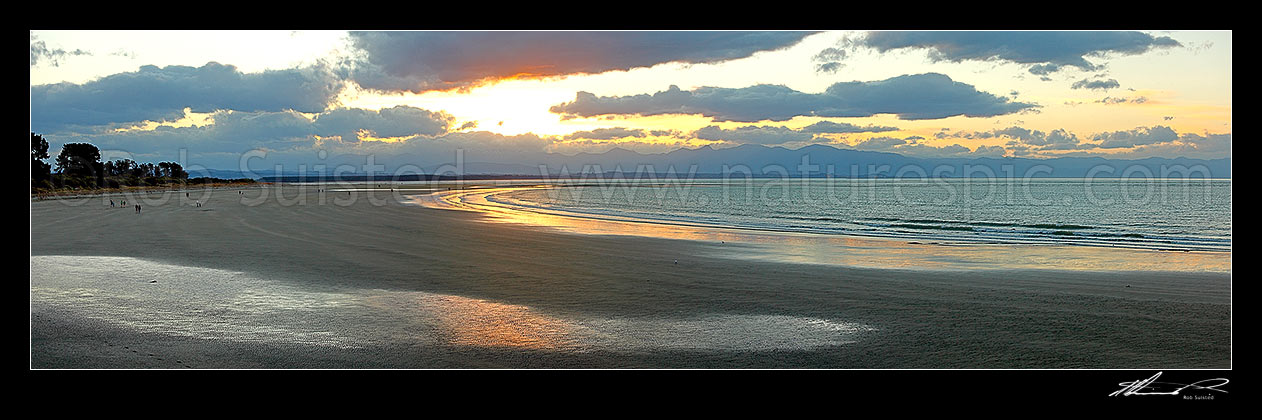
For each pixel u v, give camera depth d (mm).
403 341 9453
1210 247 23078
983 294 13117
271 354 8805
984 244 23734
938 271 16344
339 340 9477
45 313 11039
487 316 11047
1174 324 10461
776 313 11391
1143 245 23719
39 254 19094
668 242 23484
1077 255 20250
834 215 44219
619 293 13188
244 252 19688
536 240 23781
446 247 21281
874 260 18625
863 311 11547
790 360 8727
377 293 13031
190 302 12039
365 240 23438
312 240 23375
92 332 9836
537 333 9953
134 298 12375
